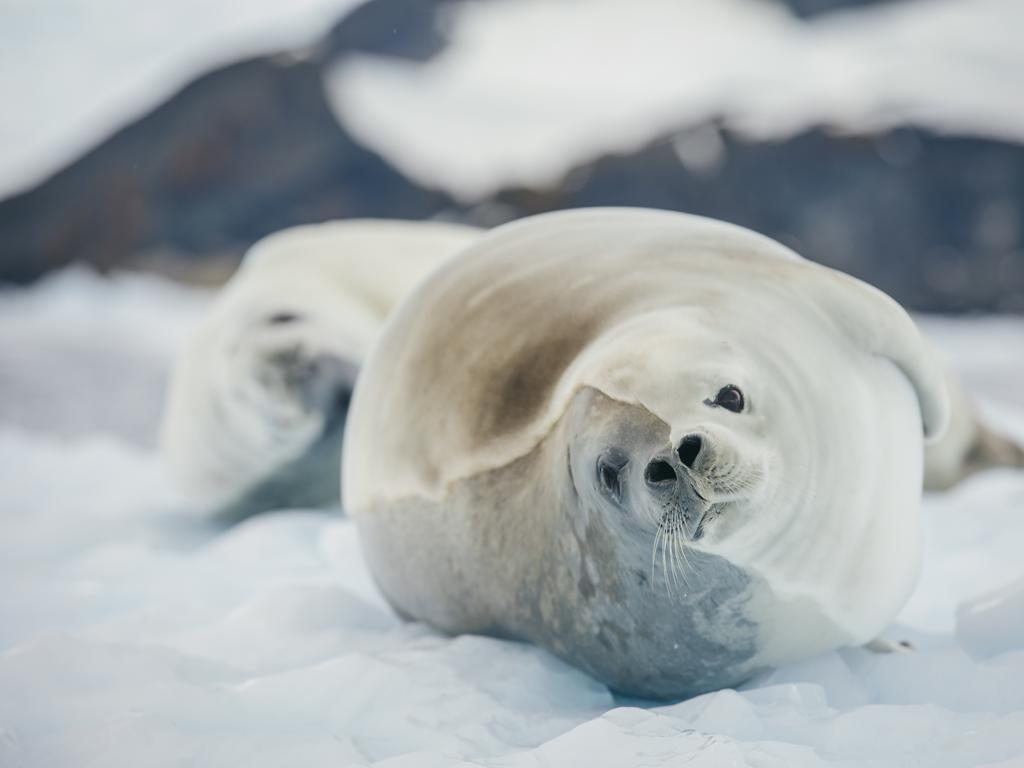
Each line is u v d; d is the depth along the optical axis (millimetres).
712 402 12133
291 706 12539
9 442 36031
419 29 98125
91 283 77375
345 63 93938
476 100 92438
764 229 74688
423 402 15328
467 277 15961
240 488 26500
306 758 10992
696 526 11445
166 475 27891
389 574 16266
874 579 13484
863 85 83062
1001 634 13812
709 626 12930
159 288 75750
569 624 13703
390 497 15648
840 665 13391
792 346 13180
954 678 12664
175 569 20656
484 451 14305
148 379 49375
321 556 21344
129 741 11219
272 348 25281
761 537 12336
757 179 75625
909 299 71562
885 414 13656
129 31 101938
